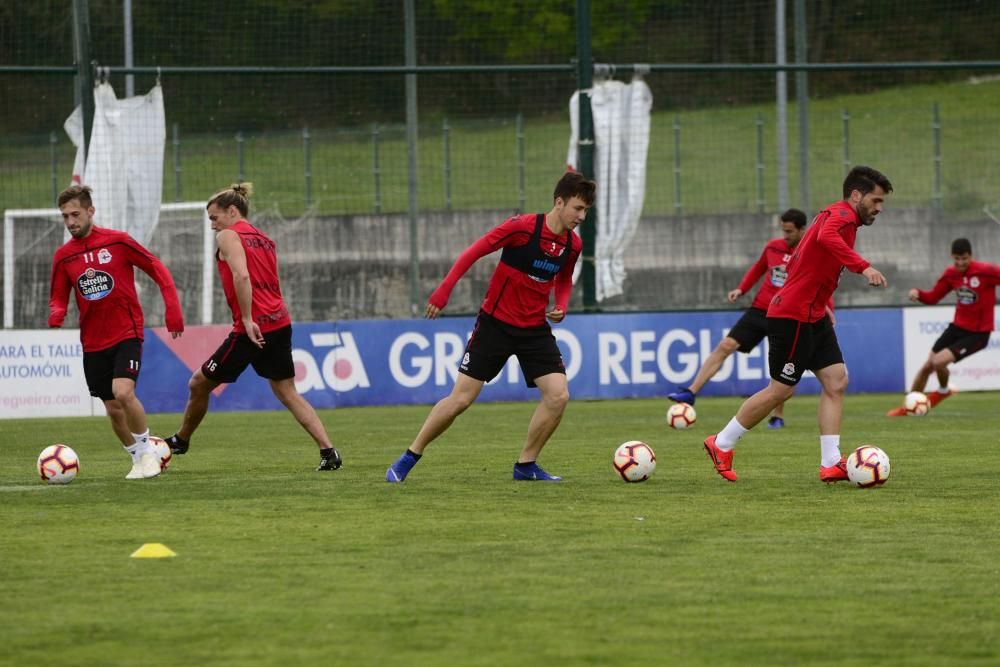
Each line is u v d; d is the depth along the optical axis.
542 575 22.48
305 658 17.44
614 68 64.56
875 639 18.34
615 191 65.31
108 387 35.97
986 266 58.25
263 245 37.22
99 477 36.91
